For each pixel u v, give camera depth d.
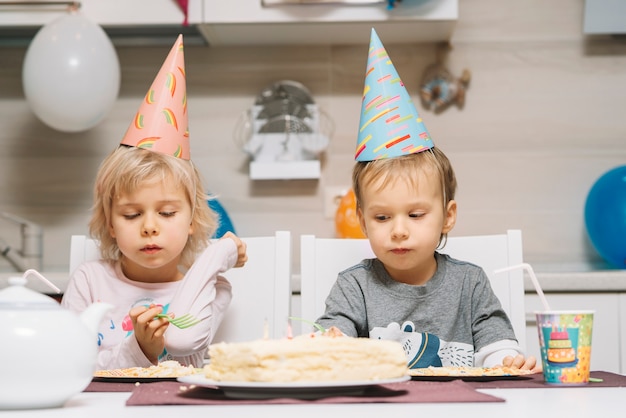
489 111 2.52
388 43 2.53
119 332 1.51
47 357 0.76
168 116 1.45
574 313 0.97
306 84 2.53
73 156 2.54
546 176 2.52
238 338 1.58
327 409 0.74
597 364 2.04
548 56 2.53
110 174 1.45
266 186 2.51
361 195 1.44
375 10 2.22
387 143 1.37
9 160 2.54
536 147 2.52
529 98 2.53
